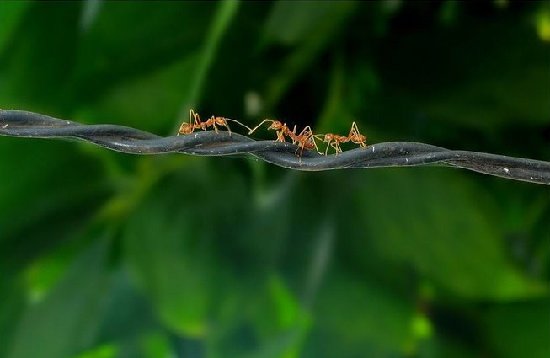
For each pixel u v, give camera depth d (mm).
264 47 481
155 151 363
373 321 483
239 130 488
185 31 480
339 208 490
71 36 475
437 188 491
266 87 490
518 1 494
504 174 375
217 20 458
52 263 500
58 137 362
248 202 493
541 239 503
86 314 496
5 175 486
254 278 486
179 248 491
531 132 498
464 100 493
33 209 492
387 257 488
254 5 479
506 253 492
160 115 486
